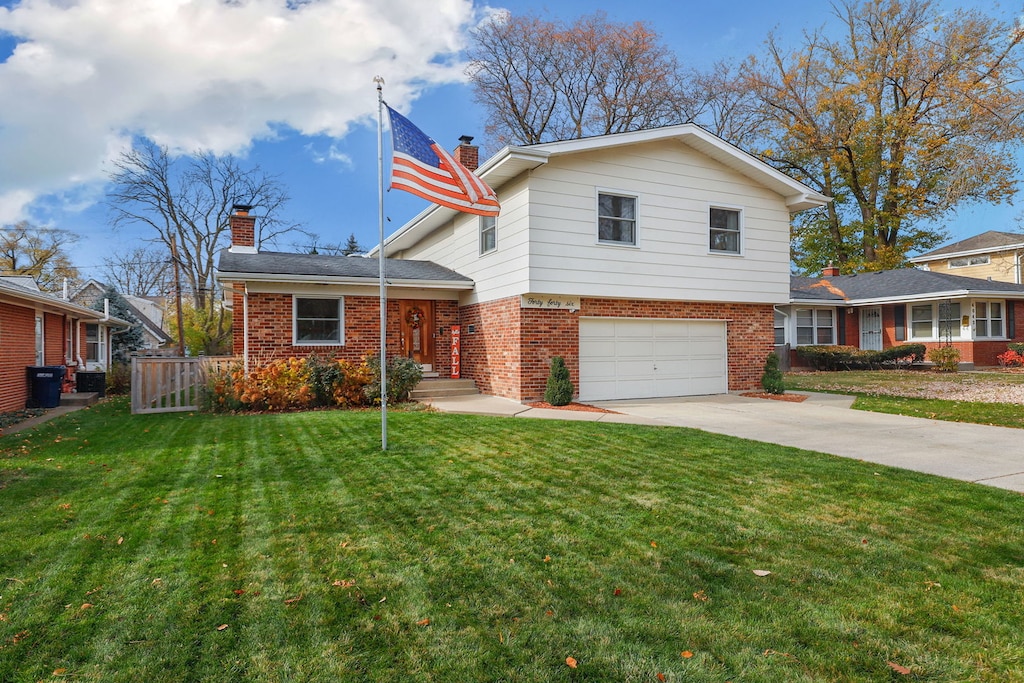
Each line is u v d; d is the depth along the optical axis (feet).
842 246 104.63
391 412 35.40
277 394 37.37
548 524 14.78
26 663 8.76
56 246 123.95
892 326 76.28
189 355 115.34
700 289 44.91
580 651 9.07
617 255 41.78
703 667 8.64
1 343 38.99
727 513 15.58
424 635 9.55
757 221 47.37
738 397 45.24
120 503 16.65
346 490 17.85
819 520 15.03
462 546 13.32
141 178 109.19
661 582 11.44
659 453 22.97
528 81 103.09
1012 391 45.57
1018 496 17.08
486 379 45.19
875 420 32.53
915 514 15.52
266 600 10.72
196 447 24.81
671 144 43.73
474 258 47.37
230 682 8.32
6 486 18.57
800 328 77.61
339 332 45.03
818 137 97.45
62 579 11.60
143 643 9.31
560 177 39.78
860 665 8.69
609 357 43.39
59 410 42.75
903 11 87.04
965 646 9.17
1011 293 68.03
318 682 8.32
